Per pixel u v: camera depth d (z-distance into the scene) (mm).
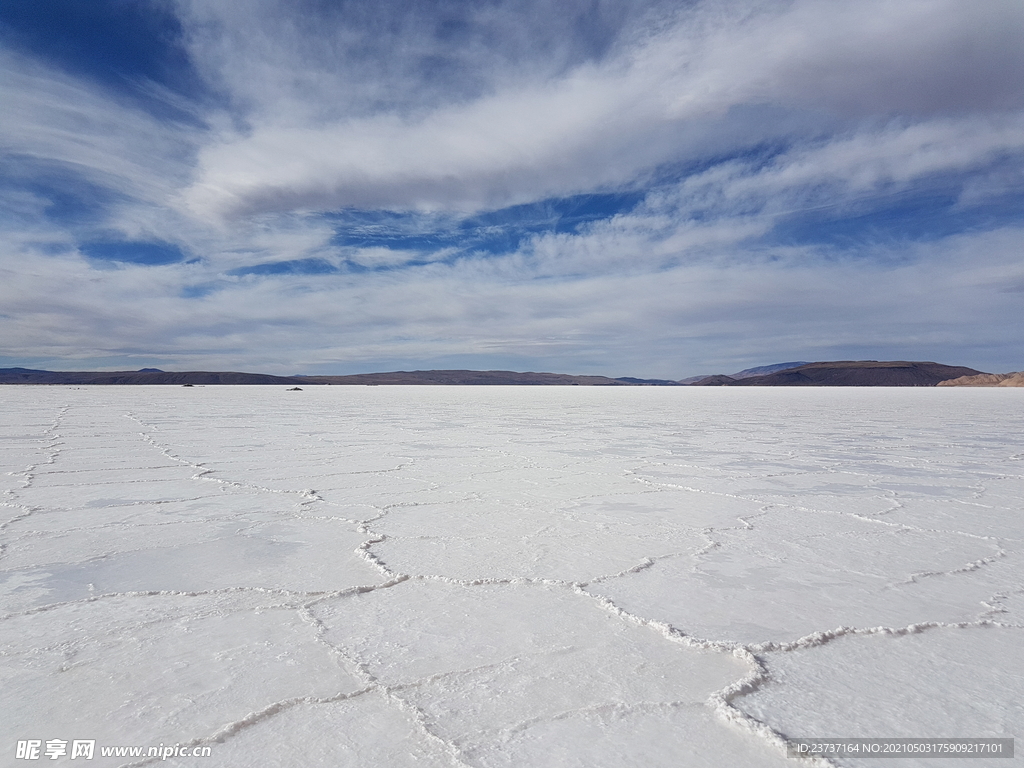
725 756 1531
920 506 4703
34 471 6176
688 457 7617
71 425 12117
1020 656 2121
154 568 3098
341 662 2045
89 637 2250
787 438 10164
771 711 1747
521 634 2293
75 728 1644
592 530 3922
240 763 1488
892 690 1877
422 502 4781
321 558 3279
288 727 1648
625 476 6105
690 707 1769
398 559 3268
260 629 2328
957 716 1726
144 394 37594
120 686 1877
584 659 2084
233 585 2844
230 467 6559
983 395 40594
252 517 4238
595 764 1491
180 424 12594
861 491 5340
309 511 4445
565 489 5371
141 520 4145
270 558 3279
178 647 2160
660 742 1589
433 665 2025
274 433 10633
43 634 2275
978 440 9836
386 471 6344
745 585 2877
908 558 3326
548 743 1579
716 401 29391
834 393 48312
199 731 1628
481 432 11141
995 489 5449
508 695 1829
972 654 2137
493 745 1567
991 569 3129
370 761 1496
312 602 2627
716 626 2383
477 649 2156
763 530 3943
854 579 2971
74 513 4352
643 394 45969
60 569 3080
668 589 2814
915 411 19500
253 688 1862
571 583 2883
